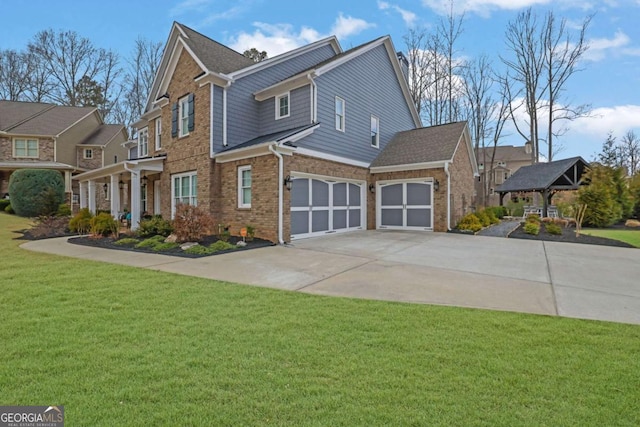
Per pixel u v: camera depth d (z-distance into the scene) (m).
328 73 13.38
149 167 14.48
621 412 2.37
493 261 7.99
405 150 16.17
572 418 2.31
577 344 3.45
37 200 19.89
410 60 29.17
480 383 2.72
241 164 11.88
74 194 26.30
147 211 18.14
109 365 2.97
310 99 12.61
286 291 5.42
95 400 2.46
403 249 9.70
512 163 44.69
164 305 4.62
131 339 3.51
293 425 2.21
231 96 13.05
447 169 13.94
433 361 3.08
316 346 3.38
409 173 15.02
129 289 5.41
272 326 3.90
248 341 3.48
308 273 6.74
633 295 5.34
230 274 6.61
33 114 27.23
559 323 4.04
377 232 14.16
